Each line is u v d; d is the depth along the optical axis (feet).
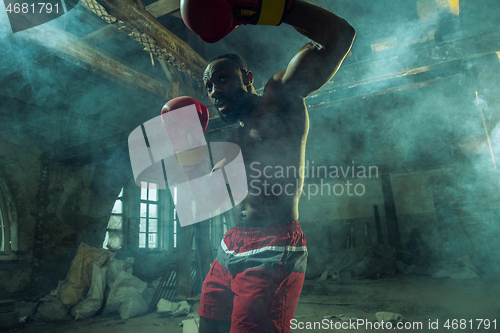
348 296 15.49
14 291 17.15
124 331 10.44
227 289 3.51
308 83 2.87
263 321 2.83
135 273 22.07
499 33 10.35
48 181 19.40
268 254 3.01
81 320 12.30
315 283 21.38
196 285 14.56
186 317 11.94
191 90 14.94
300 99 3.11
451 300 13.05
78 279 14.51
